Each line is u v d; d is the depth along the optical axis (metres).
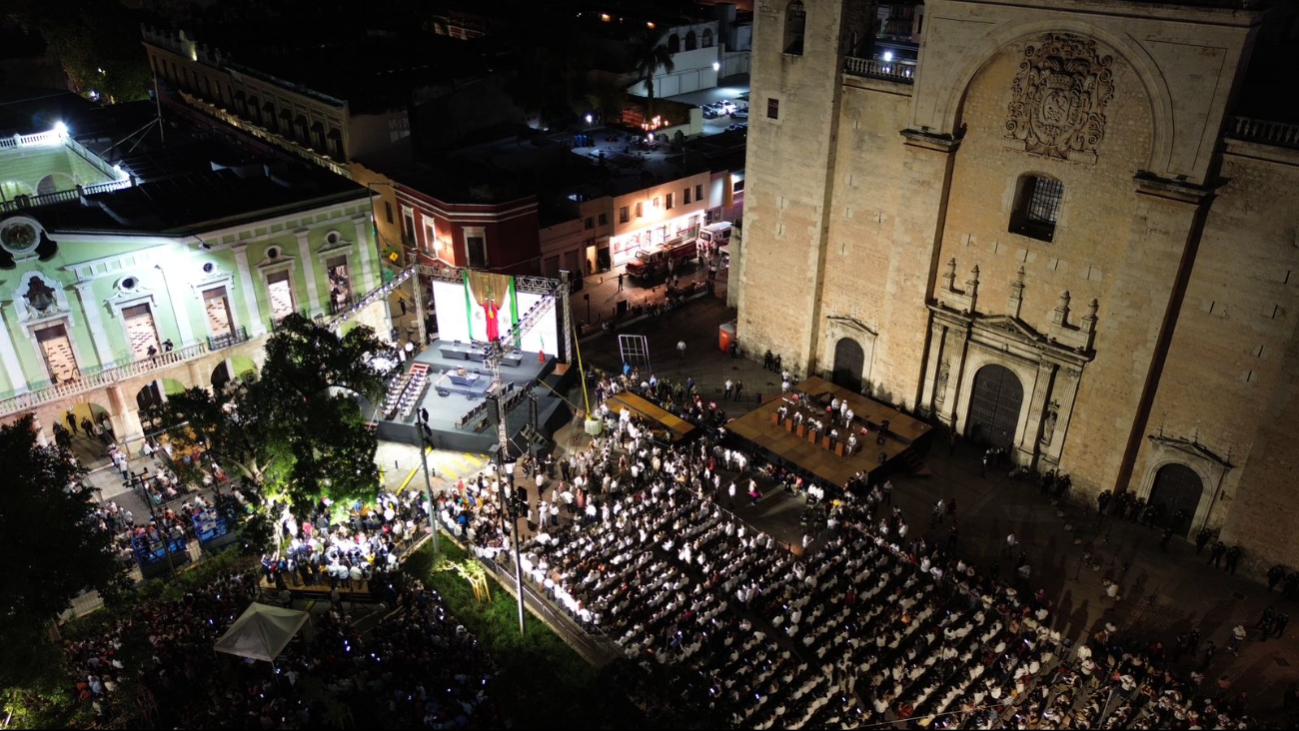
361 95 68.12
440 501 42.97
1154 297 37.06
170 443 46.66
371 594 36.97
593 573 37.88
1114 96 36.56
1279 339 34.66
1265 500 36.62
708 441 48.00
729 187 76.62
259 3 107.06
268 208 49.38
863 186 47.19
